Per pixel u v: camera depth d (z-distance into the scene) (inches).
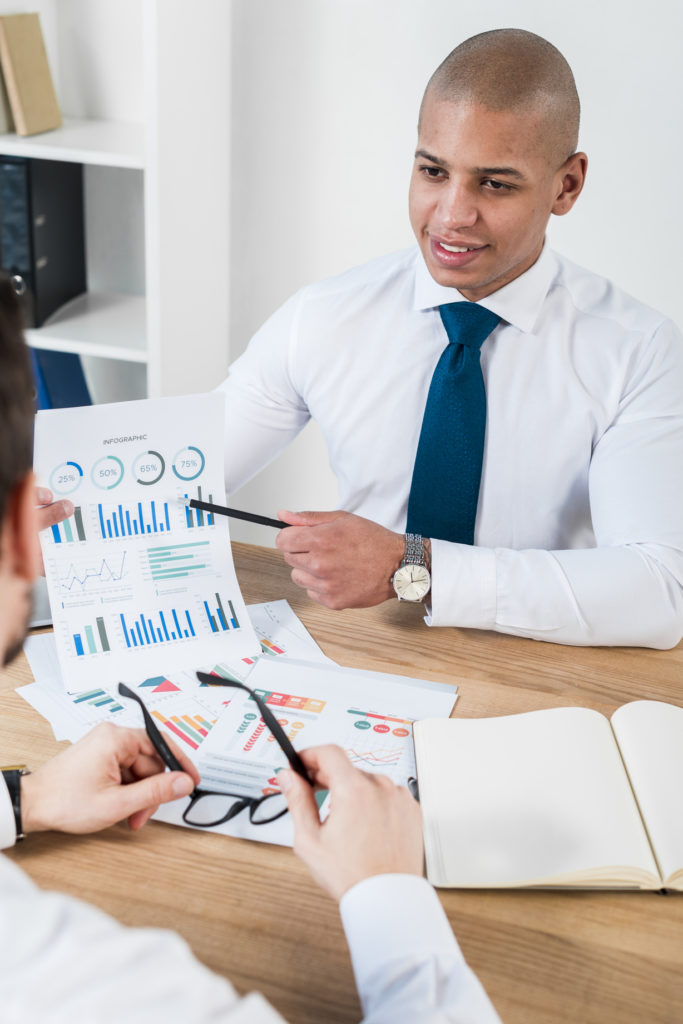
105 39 97.0
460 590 47.1
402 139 94.9
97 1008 17.3
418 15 90.0
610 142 90.9
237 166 99.8
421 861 28.9
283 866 33.7
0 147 87.7
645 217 92.9
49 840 34.5
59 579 43.8
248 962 30.1
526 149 49.4
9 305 20.4
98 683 42.3
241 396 65.1
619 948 31.1
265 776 37.2
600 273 96.3
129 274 106.7
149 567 45.3
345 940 31.0
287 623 47.9
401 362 60.7
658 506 52.8
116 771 35.4
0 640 21.5
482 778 36.0
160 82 81.9
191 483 45.9
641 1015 28.9
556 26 88.0
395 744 39.0
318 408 63.5
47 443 42.9
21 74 88.7
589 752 37.0
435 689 43.0
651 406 56.9
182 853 34.1
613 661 46.6
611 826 33.9
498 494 60.6
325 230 100.4
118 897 32.2
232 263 104.1
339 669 44.0
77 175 100.7
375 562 47.4
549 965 30.4
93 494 44.3
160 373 92.0
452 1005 24.7
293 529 47.1
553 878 32.3
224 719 40.2
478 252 52.6
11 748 38.5
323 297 62.4
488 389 58.9
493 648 46.9
